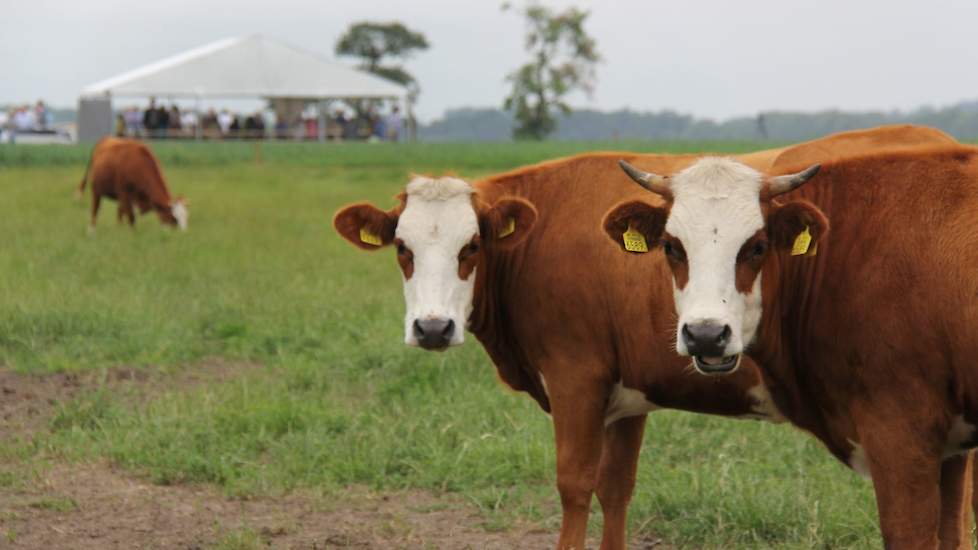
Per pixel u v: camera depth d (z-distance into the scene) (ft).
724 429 32.24
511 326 25.18
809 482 27.81
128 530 26.25
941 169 19.84
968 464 22.63
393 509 27.81
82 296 48.83
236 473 29.78
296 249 66.44
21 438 32.19
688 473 28.48
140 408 34.81
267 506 28.02
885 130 25.64
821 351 20.18
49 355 40.40
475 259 24.56
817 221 19.25
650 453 30.81
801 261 20.35
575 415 24.13
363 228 25.27
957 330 18.60
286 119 243.19
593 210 24.41
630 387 23.95
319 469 30.01
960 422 19.19
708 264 19.60
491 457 30.25
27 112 215.92
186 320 46.06
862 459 20.89
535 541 25.85
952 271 18.80
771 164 25.46
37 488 28.68
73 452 30.96
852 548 24.34
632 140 237.66
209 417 33.22
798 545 24.48
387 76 402.11
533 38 295.89
